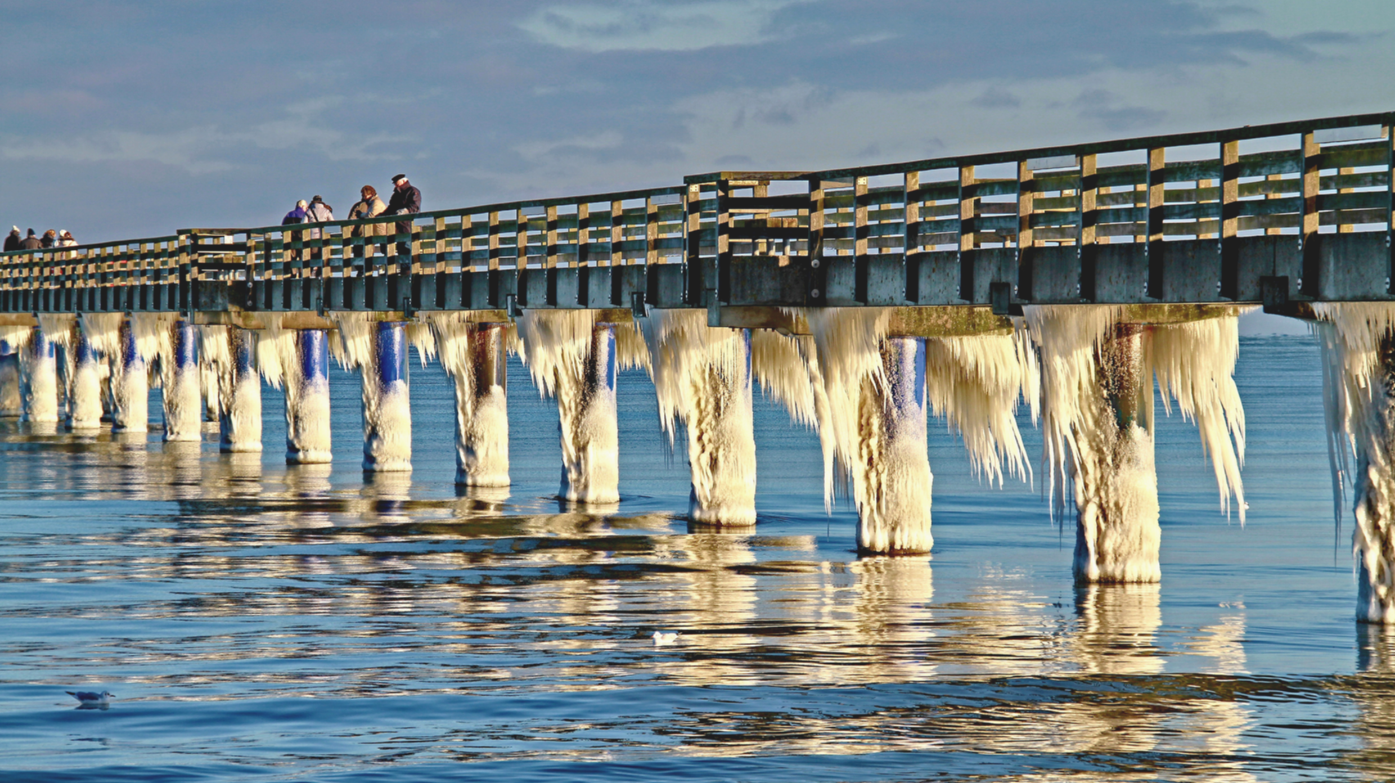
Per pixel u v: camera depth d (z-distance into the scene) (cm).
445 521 4412
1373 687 2356
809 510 4766
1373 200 2461
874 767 1964
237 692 2302
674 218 3962
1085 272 2912
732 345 4269
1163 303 2819
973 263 3158
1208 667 2484
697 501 4328
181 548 3828
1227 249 2650
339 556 3703
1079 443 3209
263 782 1895
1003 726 2147
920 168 3262
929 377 3781
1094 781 1916
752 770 1953
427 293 5284
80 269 8338
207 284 6594
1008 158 3045
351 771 1939
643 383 16850
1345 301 2514
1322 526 4428
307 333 6444
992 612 2955
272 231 6316
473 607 3011
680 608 3002
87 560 3609
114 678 2388
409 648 2614
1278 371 19412
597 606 3022
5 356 10500
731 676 2422
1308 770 1961
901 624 2838
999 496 5262
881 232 3409
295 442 6450
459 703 2252
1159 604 3041
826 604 3045
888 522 3753
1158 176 2762
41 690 2311
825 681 2391
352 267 5859
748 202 3669
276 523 4353
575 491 4912
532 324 4766
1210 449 3159
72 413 8812
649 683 2372
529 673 2433
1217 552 3850
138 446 7444
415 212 5425
